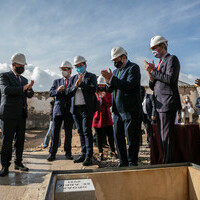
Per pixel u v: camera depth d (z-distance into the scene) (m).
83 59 4.20
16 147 3.72
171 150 2.96
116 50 3.45
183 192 1.39
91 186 1.13
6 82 3.36
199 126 3.38
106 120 4.98
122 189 1.31
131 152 3.27
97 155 5.33
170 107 2.92
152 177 1.35
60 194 1.06
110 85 3.57
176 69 2.93
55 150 4.59
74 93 4.20
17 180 3.17
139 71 3.38
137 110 3.29
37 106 14.56
